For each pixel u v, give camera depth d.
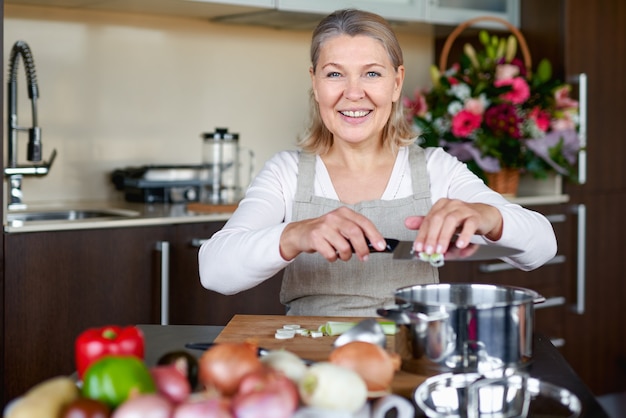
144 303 2.66
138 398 0.83
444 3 3.45
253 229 1.66
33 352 2.47
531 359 1.21
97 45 3.13
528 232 1.55
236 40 3.44
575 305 3.52
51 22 3.03
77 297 2.54
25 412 0.85
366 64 1.70
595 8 3.53
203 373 1.00
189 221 2.74
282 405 0.86
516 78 3.22
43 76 3.03
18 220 2.70
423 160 1.87
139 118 3.24
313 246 1.37
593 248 3.58
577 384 1.12
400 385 1.13
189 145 3.36
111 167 3.19
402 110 1.87
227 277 1.52
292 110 3.60
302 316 1.58
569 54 3.46
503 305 1.16
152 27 3.24
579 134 3.43
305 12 3.09
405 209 1.82
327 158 1.87
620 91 3.63
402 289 1.30
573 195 3.49
